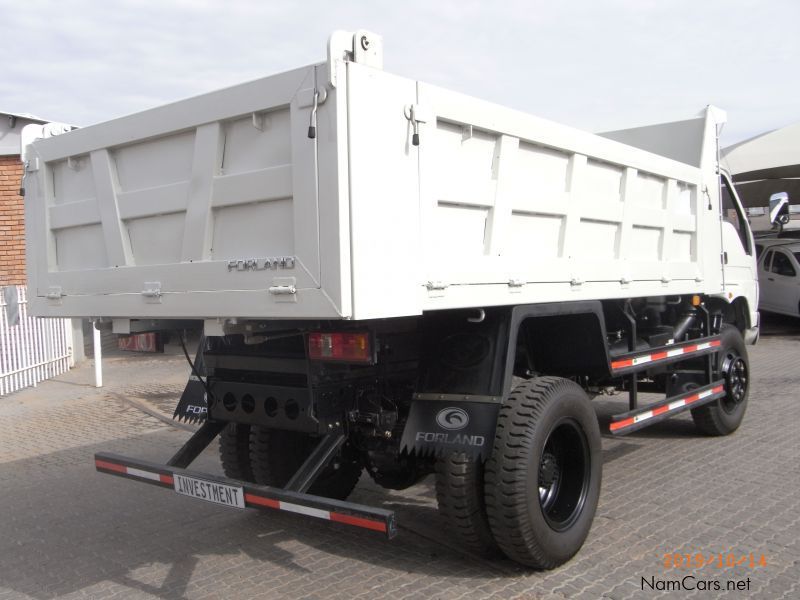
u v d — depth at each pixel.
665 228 5.72
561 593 3.68
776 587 3.71
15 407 9.62
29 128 4.59
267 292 3.24
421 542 4.45
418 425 3.83
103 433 7.97
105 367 12.74
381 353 4.02
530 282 4.04
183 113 3.61
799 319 17.53
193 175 3.61
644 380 6.72
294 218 3.14
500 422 3.71
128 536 4.73
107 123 4.02
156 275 3.80
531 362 4.73
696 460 6.16
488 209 3.84
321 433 3.85
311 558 4.25
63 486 5.93
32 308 4.65
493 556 4.11
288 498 3.39
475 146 3.72
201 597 3.78
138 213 3.91
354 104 3.00
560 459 4.24
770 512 4.80
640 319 6.14
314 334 3.60
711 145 6.73
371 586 3.83
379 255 3.10
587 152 4.57
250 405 4.27
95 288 4.19
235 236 3.48
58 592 3.91
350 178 2.99
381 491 5.49
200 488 3.72
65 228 4.45
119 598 3.81
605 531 4.54
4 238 12.37
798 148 15.93
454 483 3.69
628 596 3.63
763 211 20.70
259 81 3.26
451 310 3.85
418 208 3.31
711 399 6.40
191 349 4.81
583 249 4.66
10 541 4.70
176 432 7.91
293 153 3.13
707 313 6.66
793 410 8.20
